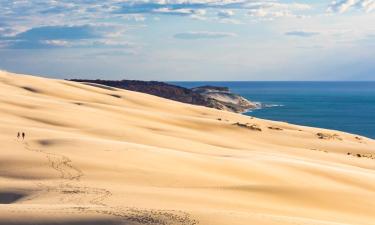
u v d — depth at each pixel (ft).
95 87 430.20
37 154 126.31
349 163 227.81
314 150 262.26
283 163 154.61
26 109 238.48
